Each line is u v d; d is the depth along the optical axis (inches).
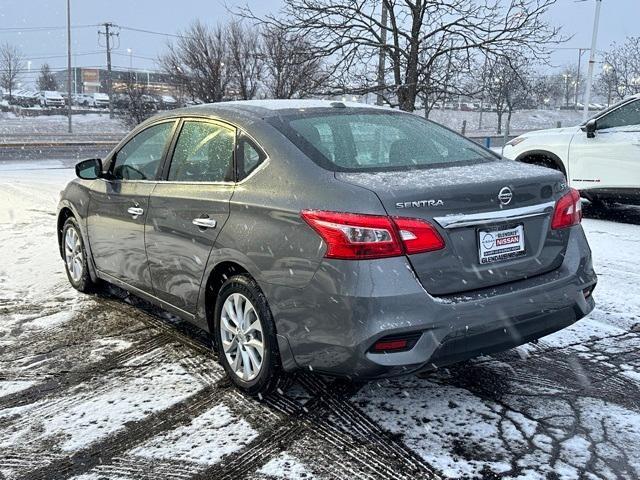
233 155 141.6
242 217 130.7
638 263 239.3
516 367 148.6
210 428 123.4
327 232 113.3
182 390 139.7
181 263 149.5
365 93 411.8
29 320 185.3
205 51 895.7
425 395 135.2
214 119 152.4
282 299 121.0
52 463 113.0
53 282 223.0
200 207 142.2
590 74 760.3
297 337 119.3
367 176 122.3
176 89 1029.2
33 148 1002.7
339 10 403.9
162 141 168.1
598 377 142.9
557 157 341.4
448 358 115.0
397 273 110.6
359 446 116.0
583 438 117.3
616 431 119.6
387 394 135.9
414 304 110.4
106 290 211.5
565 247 132.2
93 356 159.3
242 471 109.2
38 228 309.9
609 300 195.9
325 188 119.0
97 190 188.2
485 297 117.0
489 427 121.6
